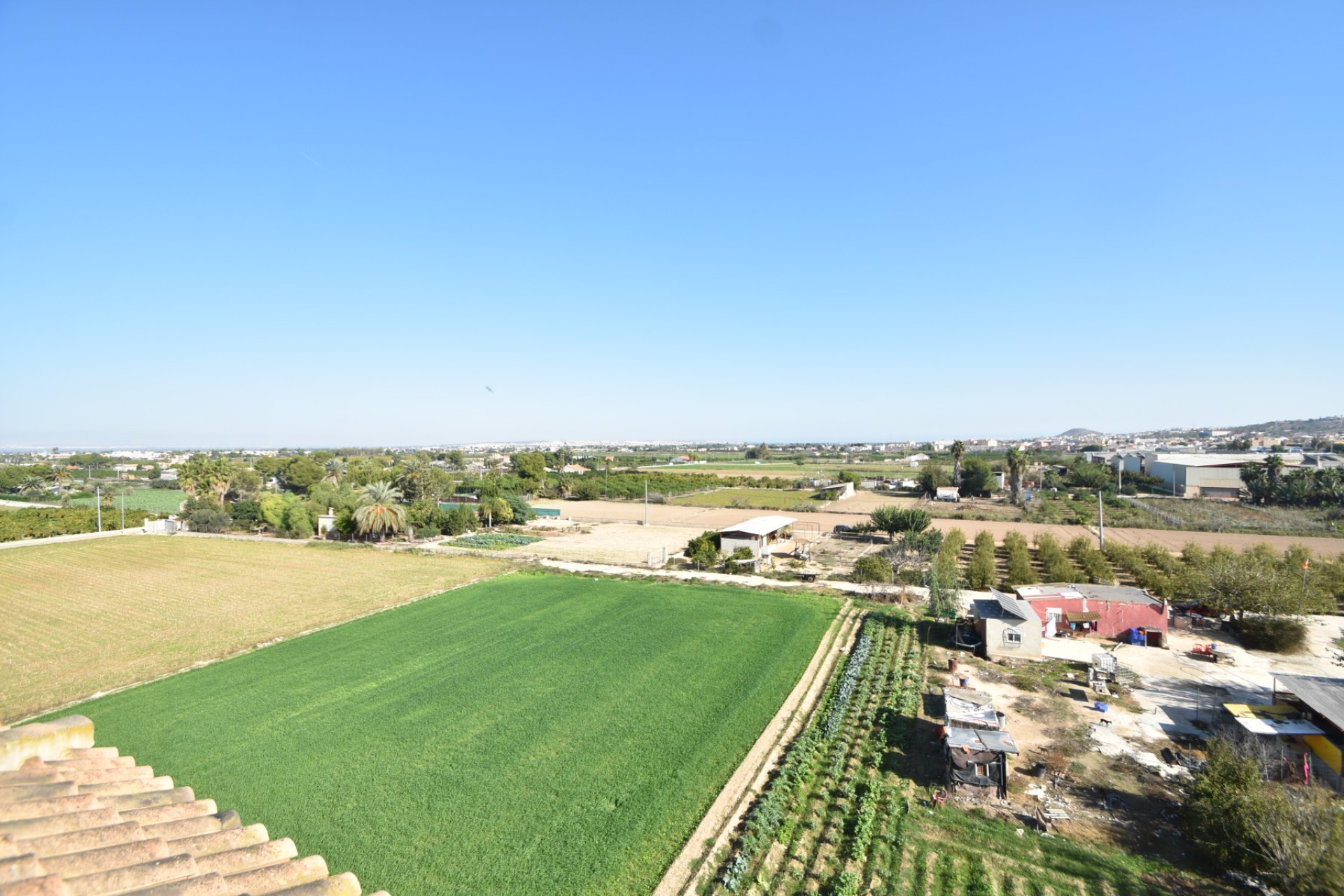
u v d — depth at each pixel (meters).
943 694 30.09
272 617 44.34
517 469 150.12
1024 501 108.38
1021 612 35.62
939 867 18.11
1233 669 33.03
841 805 21.14
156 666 34.72
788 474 189.75
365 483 130.50
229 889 5.58
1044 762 23.62
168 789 7.99
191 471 120.88
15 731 7.55
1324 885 15.13
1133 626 37.88
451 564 63.88
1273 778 21.52
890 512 76.06
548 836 19.36
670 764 23.56
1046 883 17.41
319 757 24.23
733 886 17.16
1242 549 65.94
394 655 35.94
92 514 92.12
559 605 46.94
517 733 26.08
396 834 19.47
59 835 5.83
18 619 44.44
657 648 36.59
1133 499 110.88
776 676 32.16
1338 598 45.12
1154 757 24.06
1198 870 17.81
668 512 110.88
